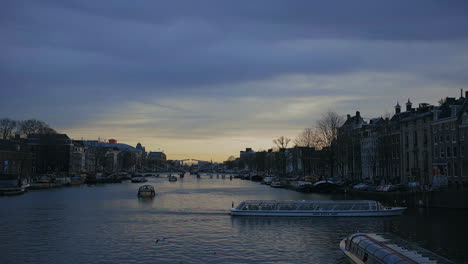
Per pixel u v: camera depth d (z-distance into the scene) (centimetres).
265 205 6738
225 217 6625
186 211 7406
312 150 16462
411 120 11406
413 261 2855
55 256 4138
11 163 16112
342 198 10181
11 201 9206
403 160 11838
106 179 19500
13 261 3959
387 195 8575
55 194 11450
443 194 7612
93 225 5862
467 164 9194
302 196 10894
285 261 3969
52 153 18462
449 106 9875
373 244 3328
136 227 5700
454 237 4941
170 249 4425
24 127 19312
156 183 19962
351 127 15262
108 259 4034
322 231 5394
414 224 5872
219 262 3934
